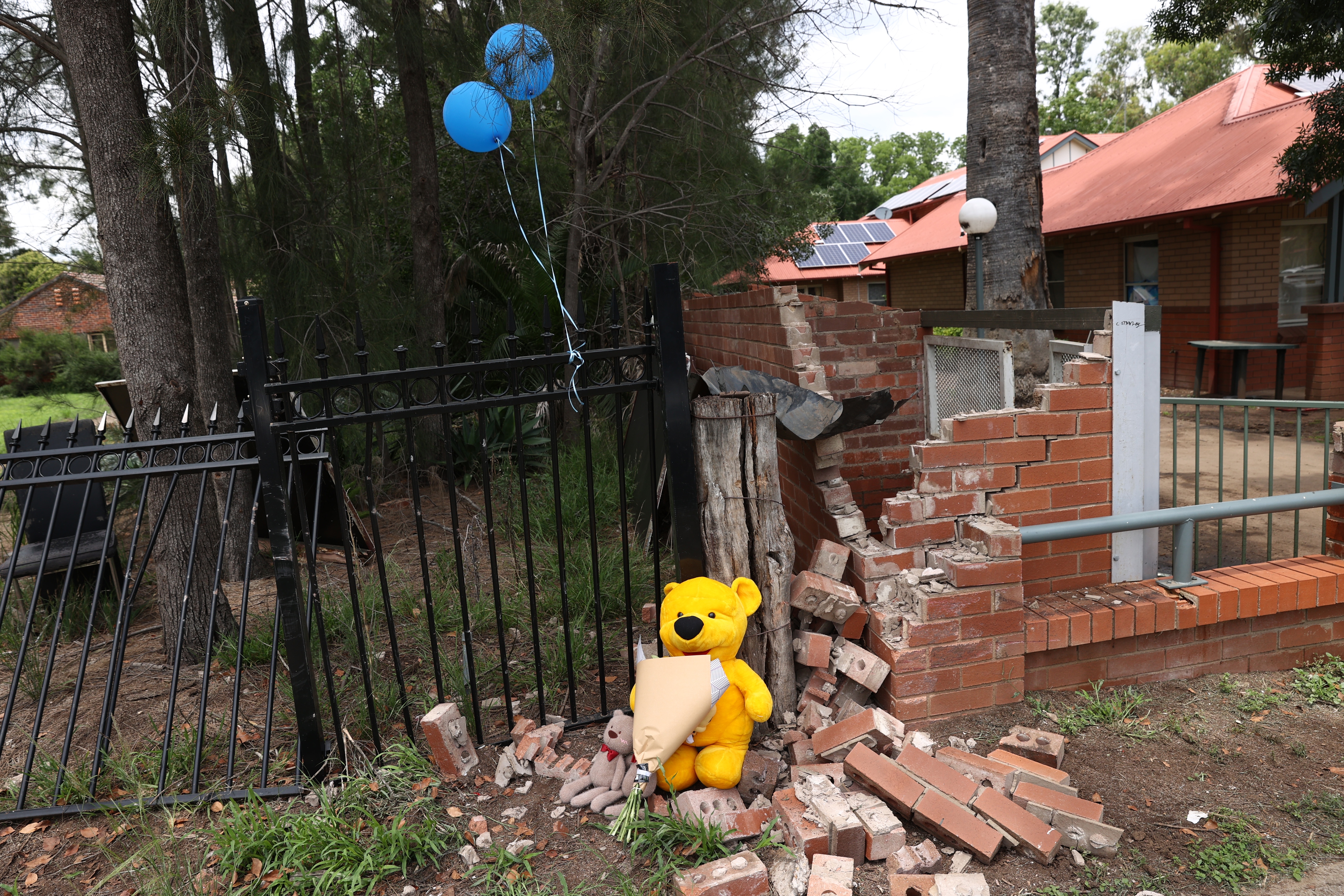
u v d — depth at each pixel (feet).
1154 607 11.84
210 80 16.97
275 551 10.29
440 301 30.89
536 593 16.62
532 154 34.55
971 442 11.89
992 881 8.42
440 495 28.27
